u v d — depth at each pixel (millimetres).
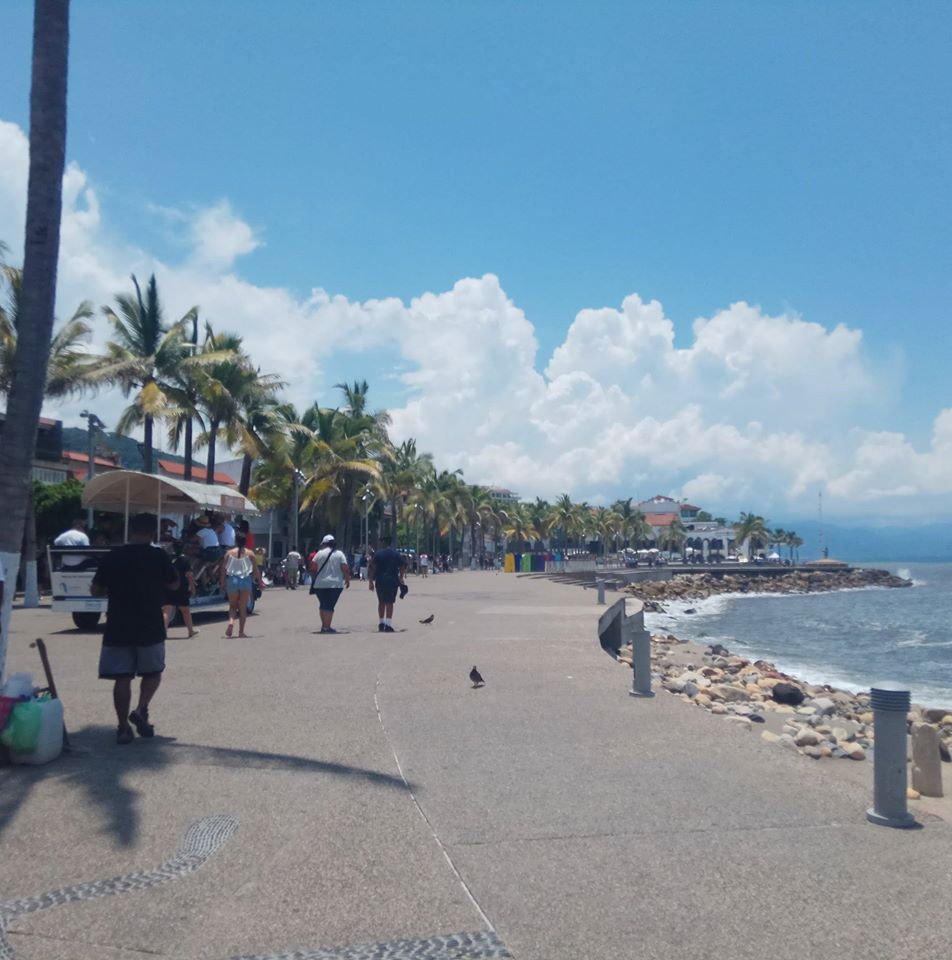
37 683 10898
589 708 9570
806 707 16719
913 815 6023
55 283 8516
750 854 5344
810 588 106625
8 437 8219
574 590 37156
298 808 6082
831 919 4480
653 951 4145
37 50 8461
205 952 4090
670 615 57469
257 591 20297
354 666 12406
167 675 11547
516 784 6707
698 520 198375
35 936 4223
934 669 28266
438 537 91188
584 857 5270
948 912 4570
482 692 10469
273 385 41688
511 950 4141
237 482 63125
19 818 5809
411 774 6941
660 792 6551
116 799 6199
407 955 4082
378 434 60219
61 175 8555
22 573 29562
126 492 19078
